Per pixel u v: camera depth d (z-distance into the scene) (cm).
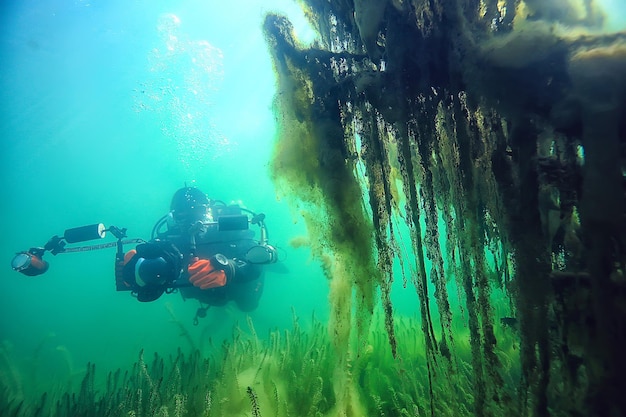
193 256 541
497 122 143
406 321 485
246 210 636
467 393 231
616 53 111
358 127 180
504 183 139
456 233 167
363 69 179
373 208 174
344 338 211
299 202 214
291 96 190
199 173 3183
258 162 3083
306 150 191
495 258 197
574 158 129
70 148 2688
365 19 160
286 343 383
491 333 147
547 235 139
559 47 122
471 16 149
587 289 121
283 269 695
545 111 127
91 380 351
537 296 128
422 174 169
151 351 599
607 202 109
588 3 139
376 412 242
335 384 226
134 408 282
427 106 155
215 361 384
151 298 474
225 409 264
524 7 151
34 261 494
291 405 268
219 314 725
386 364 330
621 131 113
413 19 152
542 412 128
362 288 179
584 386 123
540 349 128
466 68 140
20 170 3075
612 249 111
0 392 405
